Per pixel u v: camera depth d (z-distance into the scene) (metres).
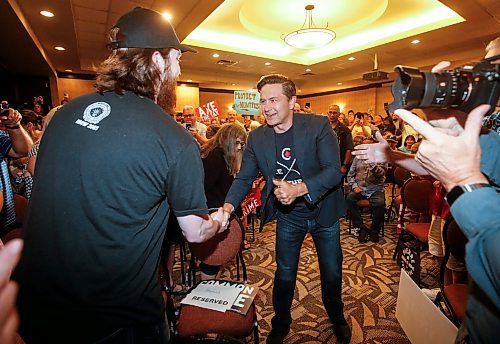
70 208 0.71
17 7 3.57
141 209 0.75
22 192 2.62
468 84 0.53
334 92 11.59
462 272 1.73
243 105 4.75
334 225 1.51
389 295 2.09
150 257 0.82
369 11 5.13
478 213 0.45
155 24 0.83
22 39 4.43
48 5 3.62
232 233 1.58
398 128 6.45
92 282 0.73
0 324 0.34
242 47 6.69
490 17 4.36
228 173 2.16
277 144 1.46
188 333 1.23
